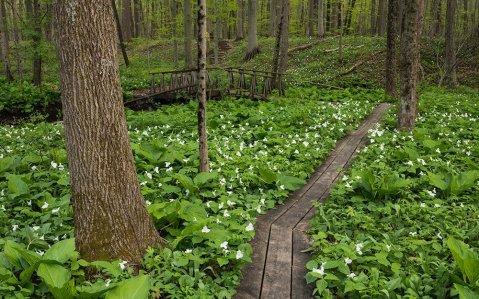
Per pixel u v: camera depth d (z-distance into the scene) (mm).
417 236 5230
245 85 17875
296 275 4613
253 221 5648
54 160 8258
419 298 3914
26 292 3797
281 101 15523
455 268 4320
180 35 27328
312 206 6496
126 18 37031
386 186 6379
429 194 6355
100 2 4082
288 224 5867
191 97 16953
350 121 12172
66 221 5547
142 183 6594
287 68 26391
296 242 5332
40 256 4008
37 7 15844
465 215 5801
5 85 16922
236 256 4426
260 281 4500
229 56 30922
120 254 4293
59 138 9852
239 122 12422
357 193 6742
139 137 10289
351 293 4152
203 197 6516
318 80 22406
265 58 28141
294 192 7102
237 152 8461
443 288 3994
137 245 4441
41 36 15789
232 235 4949
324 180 7637
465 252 3924
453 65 19719
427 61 23719
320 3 32094
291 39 33438
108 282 3916
